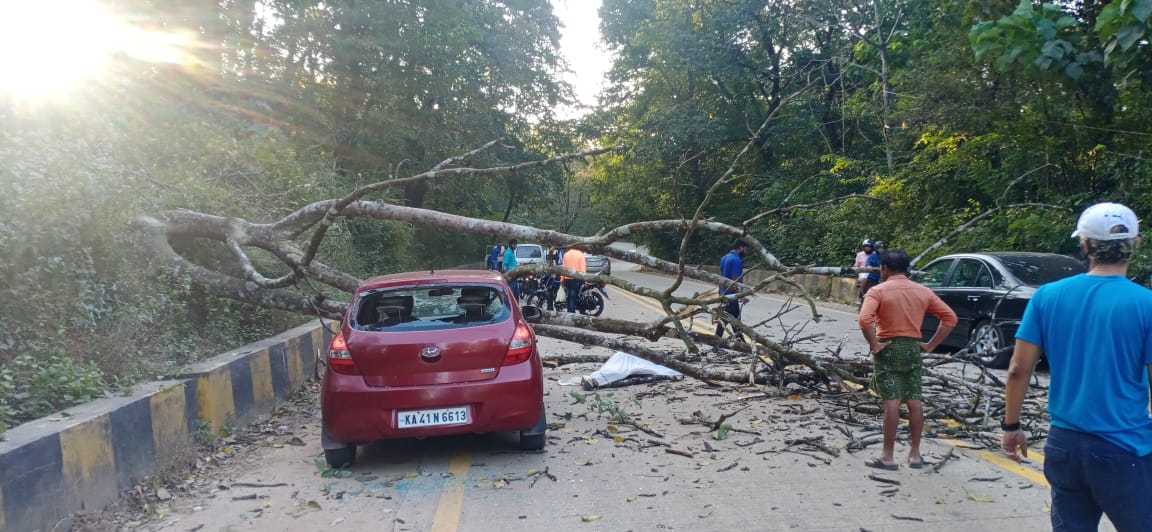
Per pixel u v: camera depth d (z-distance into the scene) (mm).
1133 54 10391
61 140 7902
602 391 8672
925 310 5500
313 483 5523
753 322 15266
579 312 17203
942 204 19062
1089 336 2811
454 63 24797
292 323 10203
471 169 7703
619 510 4789
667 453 6090
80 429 4480
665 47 32562
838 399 7895
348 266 14586
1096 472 2756
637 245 45219
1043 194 15578
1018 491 4949
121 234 7586
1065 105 14578
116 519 4668
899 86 20531
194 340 7746
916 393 5477
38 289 6129
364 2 22781
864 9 25031
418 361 5648
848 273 7043
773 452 6020
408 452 6367
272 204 12320
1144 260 11398
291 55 22219
